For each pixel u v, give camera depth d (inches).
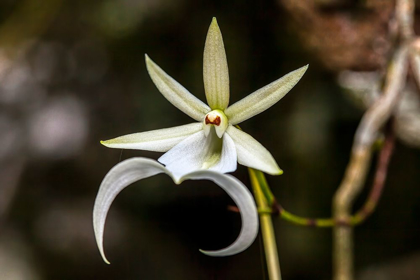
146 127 20.9
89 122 21.8
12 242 21.4
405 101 15.7
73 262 21.6
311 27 16.3
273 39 18.5
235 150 11.3
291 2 16.1
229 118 11.5
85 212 22.1
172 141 11.5
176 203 21.8
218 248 22.5
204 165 11.4
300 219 13.2
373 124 14.7
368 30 15.6
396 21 14.6
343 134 18.8
